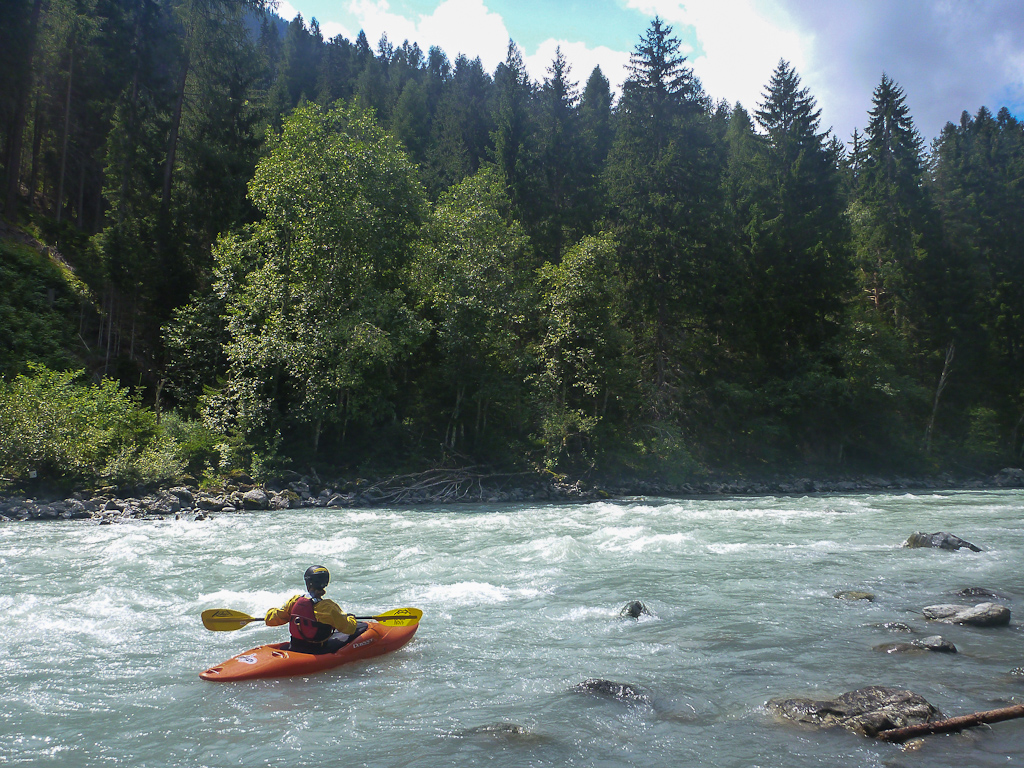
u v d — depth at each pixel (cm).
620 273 3281
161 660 611
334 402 2373
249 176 3172
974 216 4688
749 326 3500
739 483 2977
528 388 2733
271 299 2291
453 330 2542
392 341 2342
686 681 555
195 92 3428
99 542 1211
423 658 618
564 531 1407
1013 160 5247
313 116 2383
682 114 3625
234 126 3338
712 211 3400
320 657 587
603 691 527
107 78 3316
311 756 422
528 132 4184
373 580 922
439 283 2616
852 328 3612
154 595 834
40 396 1841
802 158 3772
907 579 941
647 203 3306
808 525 1530
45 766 409
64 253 2942
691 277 3253
